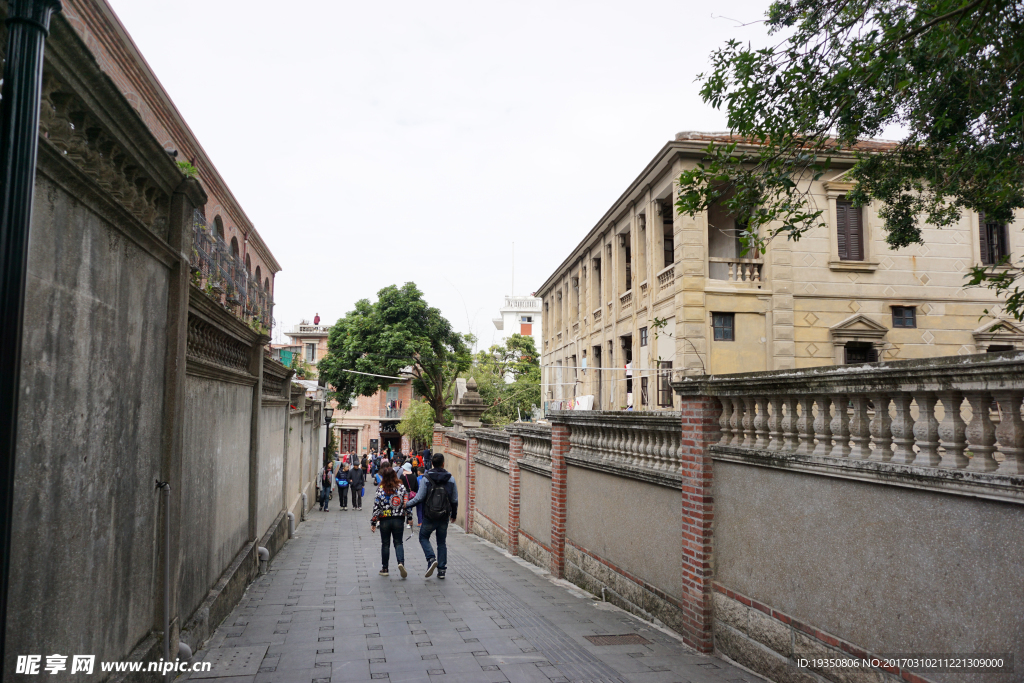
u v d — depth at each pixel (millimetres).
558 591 8625
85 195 3199
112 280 3686
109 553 3689
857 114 6348
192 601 5758
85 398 3289
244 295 9172
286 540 14086
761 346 19172
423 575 9812
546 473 10594
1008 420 3096
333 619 6777
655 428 6828
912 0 6105
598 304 29219
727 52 6449
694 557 5816
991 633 3092
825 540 4320
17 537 2549
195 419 5855
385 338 38188
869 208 19922
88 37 11055
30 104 1858
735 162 6457
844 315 19562
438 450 24266
